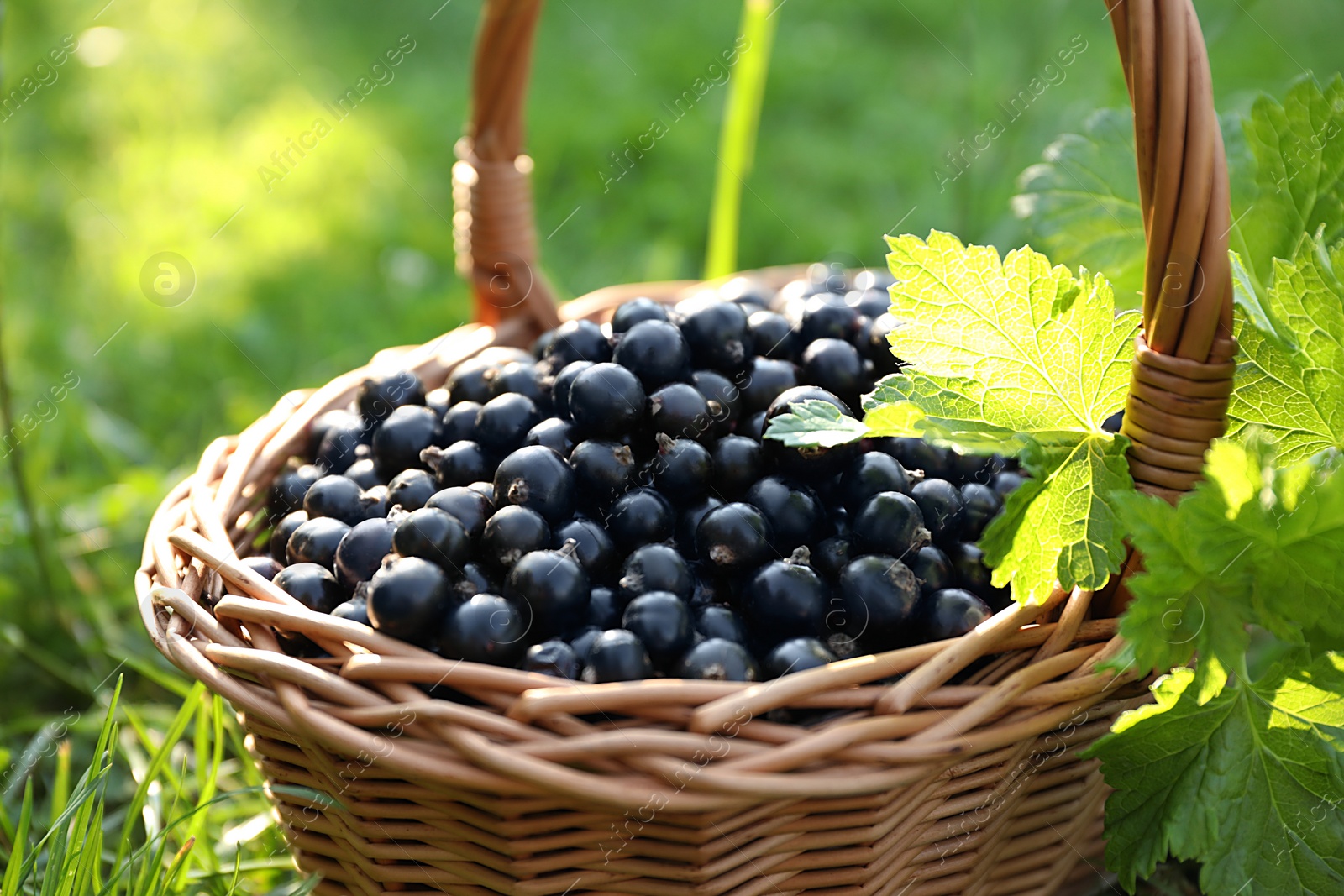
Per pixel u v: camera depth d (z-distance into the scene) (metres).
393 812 0.43
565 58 1.03
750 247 0.81
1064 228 0.52
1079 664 0.44
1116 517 0.44
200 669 0.43
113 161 0.91
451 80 1.03
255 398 0.68
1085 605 0.44
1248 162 0.50
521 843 0.43
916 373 0.45
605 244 0.81
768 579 0.44
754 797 0.41
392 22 1.11
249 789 0.45
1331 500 0.43
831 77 0.99
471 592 0.44
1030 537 0.44
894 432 0.44
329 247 0.84
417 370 0.51
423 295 0.78
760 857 0.43
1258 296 0.46
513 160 0.52
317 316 0.76
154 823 0.49
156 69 1.02
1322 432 0.46
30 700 0.54
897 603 0.44
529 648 0.44
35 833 0.48
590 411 0.46
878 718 0.42
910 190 0.84
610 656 0.43
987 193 0.77
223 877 0.47
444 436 0.48
